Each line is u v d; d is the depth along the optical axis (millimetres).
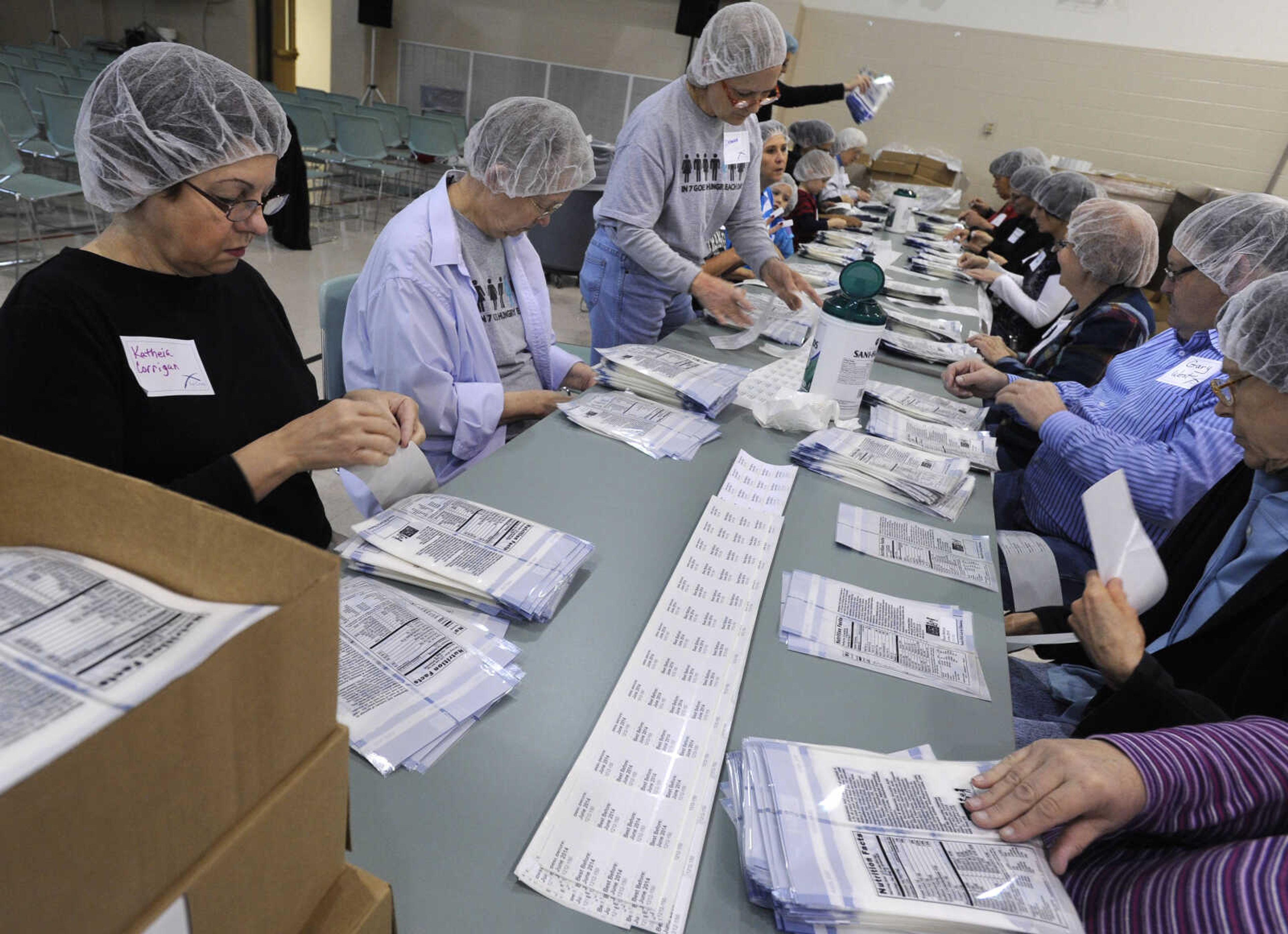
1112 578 906
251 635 331
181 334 1077
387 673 763
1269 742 667
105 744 277
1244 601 1032
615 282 2252
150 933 325
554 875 596
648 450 1354
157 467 1071
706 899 602
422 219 1570
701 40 1926
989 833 648
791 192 3510
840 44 7398
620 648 866
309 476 1313
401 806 639
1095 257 2127
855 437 1494
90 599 381
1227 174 6691
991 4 6887
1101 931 627
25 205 4910
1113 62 6719
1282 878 566
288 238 5230
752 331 2078
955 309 2812
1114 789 636
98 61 6949
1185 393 1594
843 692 854
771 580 1045
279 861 400
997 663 940
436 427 1595
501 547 961
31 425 934
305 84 11117
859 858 611
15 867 264
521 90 8516
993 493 1401
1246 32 6316
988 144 7273
